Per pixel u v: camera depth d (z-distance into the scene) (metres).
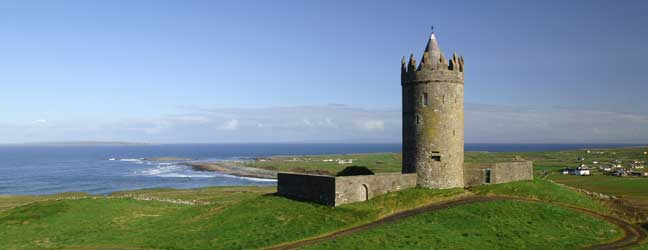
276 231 46.25
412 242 38.72
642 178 125.06
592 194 56.91
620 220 46.22
